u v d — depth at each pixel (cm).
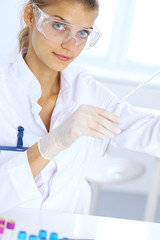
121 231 126
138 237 123
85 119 119
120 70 417
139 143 168
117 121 123
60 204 153
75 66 178
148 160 417
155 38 413
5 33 380
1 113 151
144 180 422
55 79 160
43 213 132
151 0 407
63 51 138
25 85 151
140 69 418
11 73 153
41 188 150
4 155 146
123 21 411
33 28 146
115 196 410
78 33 138
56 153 126
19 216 127
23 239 109
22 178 127
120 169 278
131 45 416
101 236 121
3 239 109
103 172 274
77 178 158
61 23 135
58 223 126
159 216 366
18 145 149
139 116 171
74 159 157
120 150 414
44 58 142
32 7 143
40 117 156
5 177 126
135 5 408
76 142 157
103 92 174
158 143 166
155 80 409
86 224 128
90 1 136
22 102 152
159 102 410
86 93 172
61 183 153
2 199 127
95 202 280
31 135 153
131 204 393
